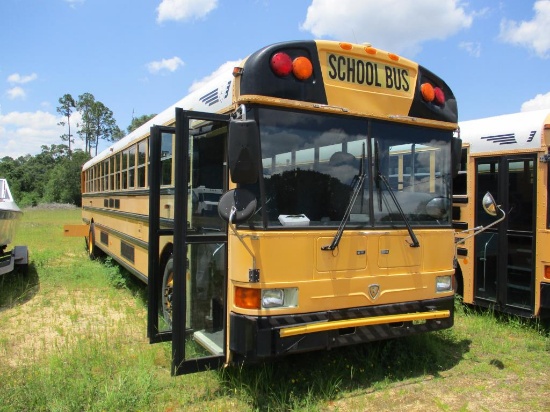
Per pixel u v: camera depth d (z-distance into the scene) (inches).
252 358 150.6
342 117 170.9
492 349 217.2
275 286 151.7
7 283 347.6
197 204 182.1
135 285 343.6
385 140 179.8
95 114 2923.2
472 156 273.6
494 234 260.7
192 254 174.6
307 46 163.9
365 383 180.1
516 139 250.7
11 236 362.0
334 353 200.8
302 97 161.5
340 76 169.3
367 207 171.9
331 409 159.5
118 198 350.0
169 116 233.3
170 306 220.8
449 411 159.2
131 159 308.5
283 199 156.8
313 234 158.7
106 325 243.4
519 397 170.7
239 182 144.6
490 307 261.6
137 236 284.8
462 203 279.1
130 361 191.8
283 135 158.6
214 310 167.0
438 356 202.2
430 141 192.4
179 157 159.9
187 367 158.7
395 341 211.2
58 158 3142.2
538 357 210.2
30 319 259.3
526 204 245.4
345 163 169.8
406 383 181.5
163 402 159.5
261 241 150.8
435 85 196.9
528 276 243.3
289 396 164.4
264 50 155.9
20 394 159.3
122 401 154.7
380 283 171.5
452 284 193.9
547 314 236.8
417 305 179.9
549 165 238.5
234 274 155.3
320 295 158.9
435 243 187.3
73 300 292.7
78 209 1856.5
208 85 190.2
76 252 539.8
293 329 151.5
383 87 179.0
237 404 158.7
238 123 142.5
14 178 2613.2
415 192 186.1
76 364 186.4
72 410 150.3
